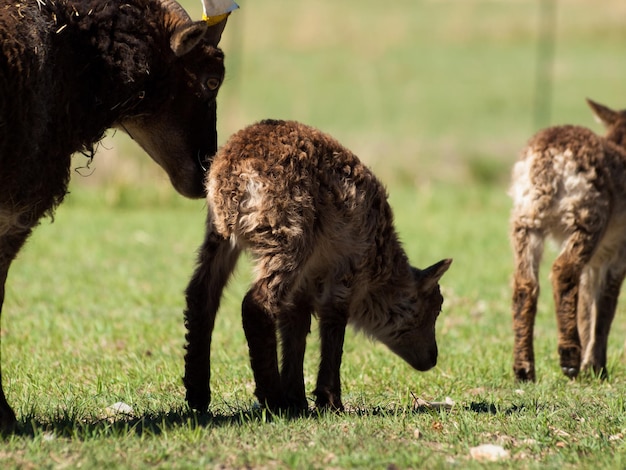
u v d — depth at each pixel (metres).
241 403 15.55
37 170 13.09
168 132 15.66
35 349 18.98
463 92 71.50
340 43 88.12
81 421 13.94
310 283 15.26
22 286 24.97
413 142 54.09
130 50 14.49
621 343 21.70
